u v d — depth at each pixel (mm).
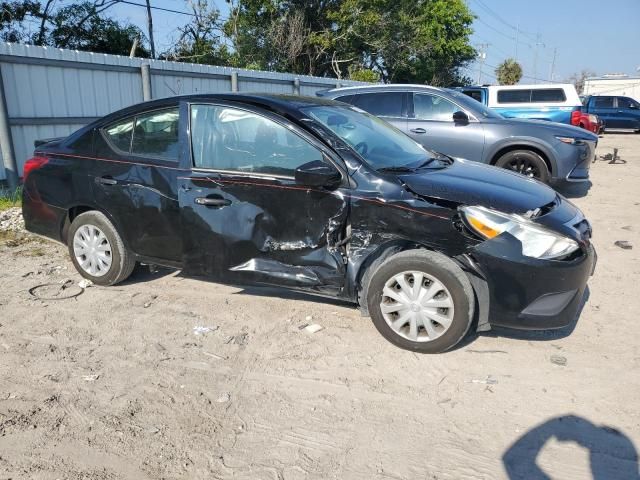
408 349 3848
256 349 3914
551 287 3566
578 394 3365
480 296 3689
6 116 8133
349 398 3328
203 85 12156
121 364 3705
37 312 4500
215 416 3145
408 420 3117
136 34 21531
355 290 3951
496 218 3590
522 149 8516
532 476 2680
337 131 4223
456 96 8828
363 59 32656
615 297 4867
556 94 14883
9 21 19828
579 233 3725
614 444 2908
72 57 9188
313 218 3945
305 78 15805
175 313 4500
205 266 4383
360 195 3812
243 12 28750
